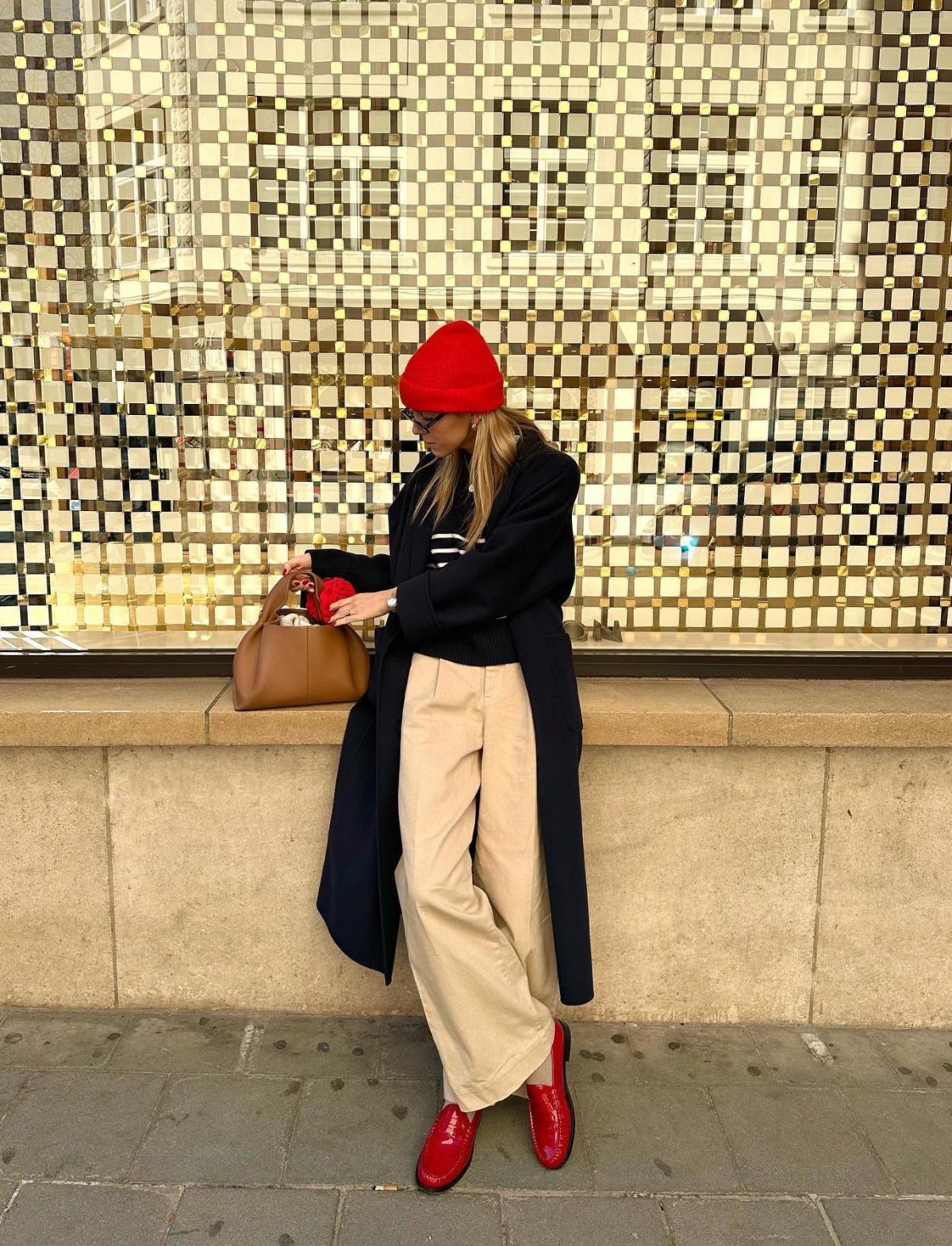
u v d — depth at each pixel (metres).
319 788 2.68
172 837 2.71
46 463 2.96
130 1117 2.36
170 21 2.84
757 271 2.93
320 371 2.97
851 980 2.79
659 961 2.77
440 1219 2.08
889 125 2.88
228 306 2.94
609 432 2.98
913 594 3.04
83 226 2.90
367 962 2.43
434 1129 2.24
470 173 2.90
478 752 2.30
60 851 2.72
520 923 2.29
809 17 2.85
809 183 2.90
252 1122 2.35
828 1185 2.19
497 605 2.18
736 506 3.00
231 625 3.03
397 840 2.29
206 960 2.77
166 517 2.99
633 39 2.85
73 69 2.84
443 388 2.17
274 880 2.73
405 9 2.84
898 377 2.96
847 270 2.93
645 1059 2.63
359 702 2.49
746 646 3.03
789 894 2.74
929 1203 2.14
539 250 2.93
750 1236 2.05
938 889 2.75
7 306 2.91
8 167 2.86
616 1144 2.31
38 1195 2.12
